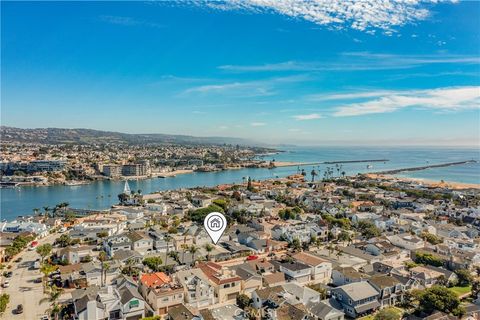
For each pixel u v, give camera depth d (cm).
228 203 18612
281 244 11788
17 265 9944
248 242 12012
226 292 7662
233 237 12581
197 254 10369
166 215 16462
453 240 12419
